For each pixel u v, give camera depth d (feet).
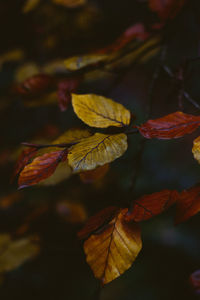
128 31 3.45
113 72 3.35
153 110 10.39
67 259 9.94
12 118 8.45
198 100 9.53
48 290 9.78
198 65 5.80
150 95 3.22
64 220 4.74
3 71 7.55
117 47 3.34
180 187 13.32
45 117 8.16
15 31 5.49
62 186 7.31
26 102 3.33
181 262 10.52
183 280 10.03
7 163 6.15
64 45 5.41
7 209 7.66
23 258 3.71
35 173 2.36
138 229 2.36
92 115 2.48
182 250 10.87
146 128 2.40
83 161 2.31
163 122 2.41
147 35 3.46
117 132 2.46
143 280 10.22
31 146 2.47
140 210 2.38
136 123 12.91
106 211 2.42
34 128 8.11
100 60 3.14
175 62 9.81
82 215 4.86
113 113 2.49
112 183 8.94
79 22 5.46
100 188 8.16
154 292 9.75
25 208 7.57
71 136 2.53
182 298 9.44
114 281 10.21
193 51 10.25
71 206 4.89
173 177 13.85
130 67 3.41
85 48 4.62
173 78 3.22
